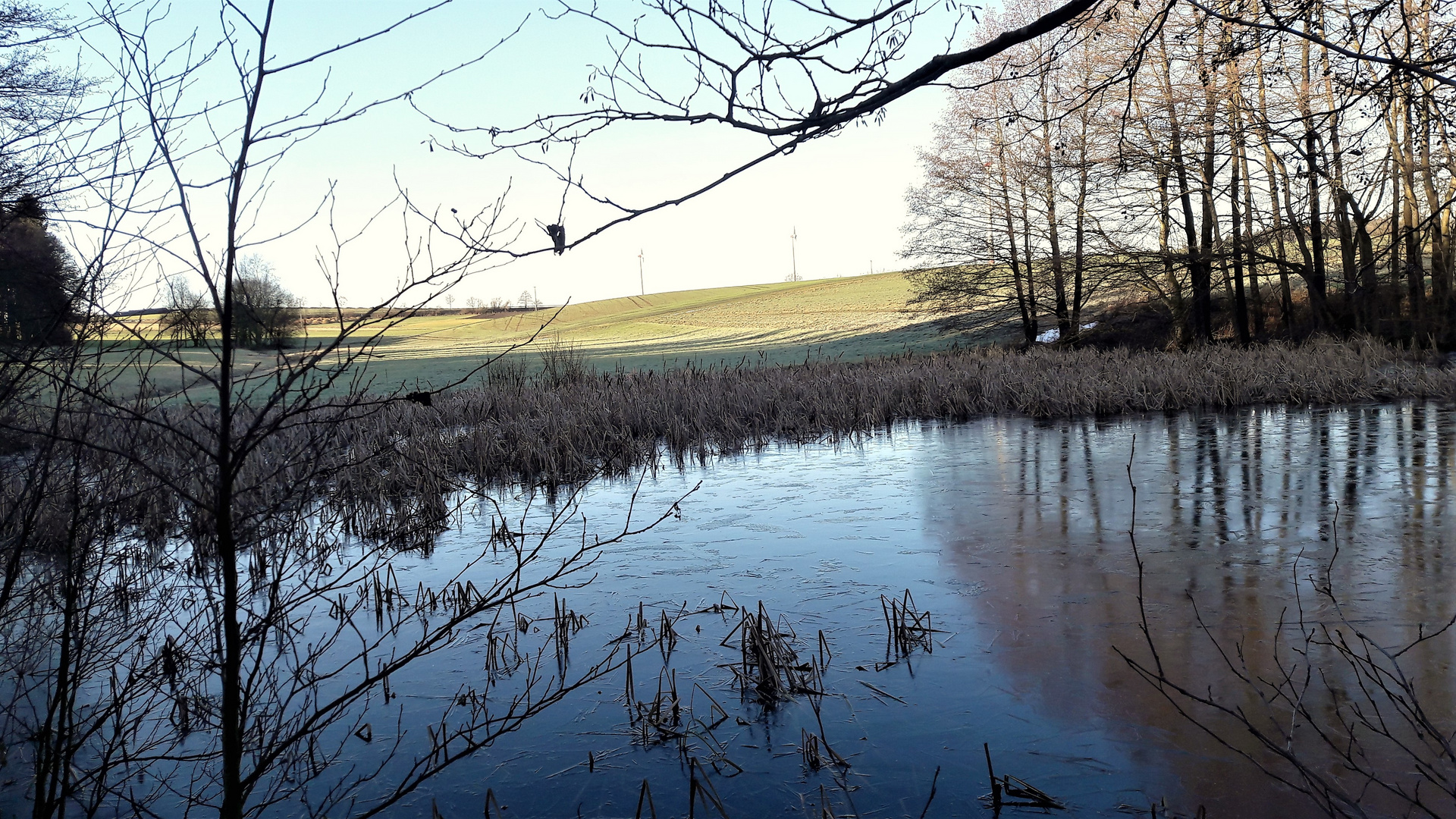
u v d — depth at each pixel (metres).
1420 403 15.86
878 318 55.53
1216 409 16.86
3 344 2.92
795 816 3.88
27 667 3.85
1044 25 2.15
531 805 4.02
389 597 6.61
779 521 9.04
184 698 4.50
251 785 2.74
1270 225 21.30
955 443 14.12
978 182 32.19
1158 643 5.52
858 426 15.80
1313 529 7.92
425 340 56.78
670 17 2.18
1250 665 5.14
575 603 6.70
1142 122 21.16
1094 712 4.69
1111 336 32.41
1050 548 7.70
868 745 4.46
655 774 4.28
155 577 5.07
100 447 2.78
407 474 9.84
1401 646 5.25
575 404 16.88
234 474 2.46
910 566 7.36
